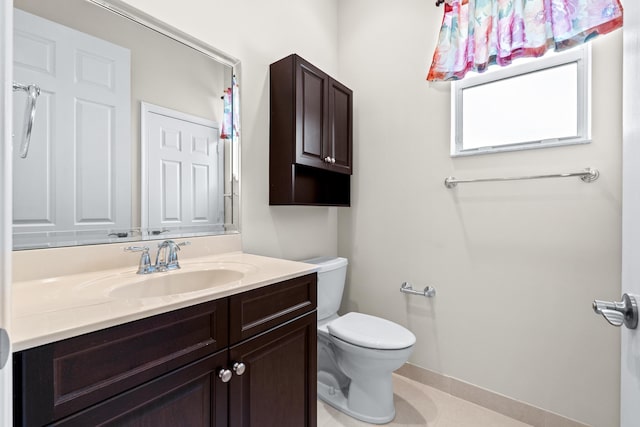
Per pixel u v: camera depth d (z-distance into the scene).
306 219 1.92
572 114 1.40
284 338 1.03
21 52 0.89
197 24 1.34
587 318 1.33
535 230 1.45
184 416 0.75
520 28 1.38
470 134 1.69
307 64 1.62
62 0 0.97
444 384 1.71
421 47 1.81
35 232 0.91
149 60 1.19
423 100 1.80
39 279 0.91
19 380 0.51
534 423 1.44
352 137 2.00
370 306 2.02
